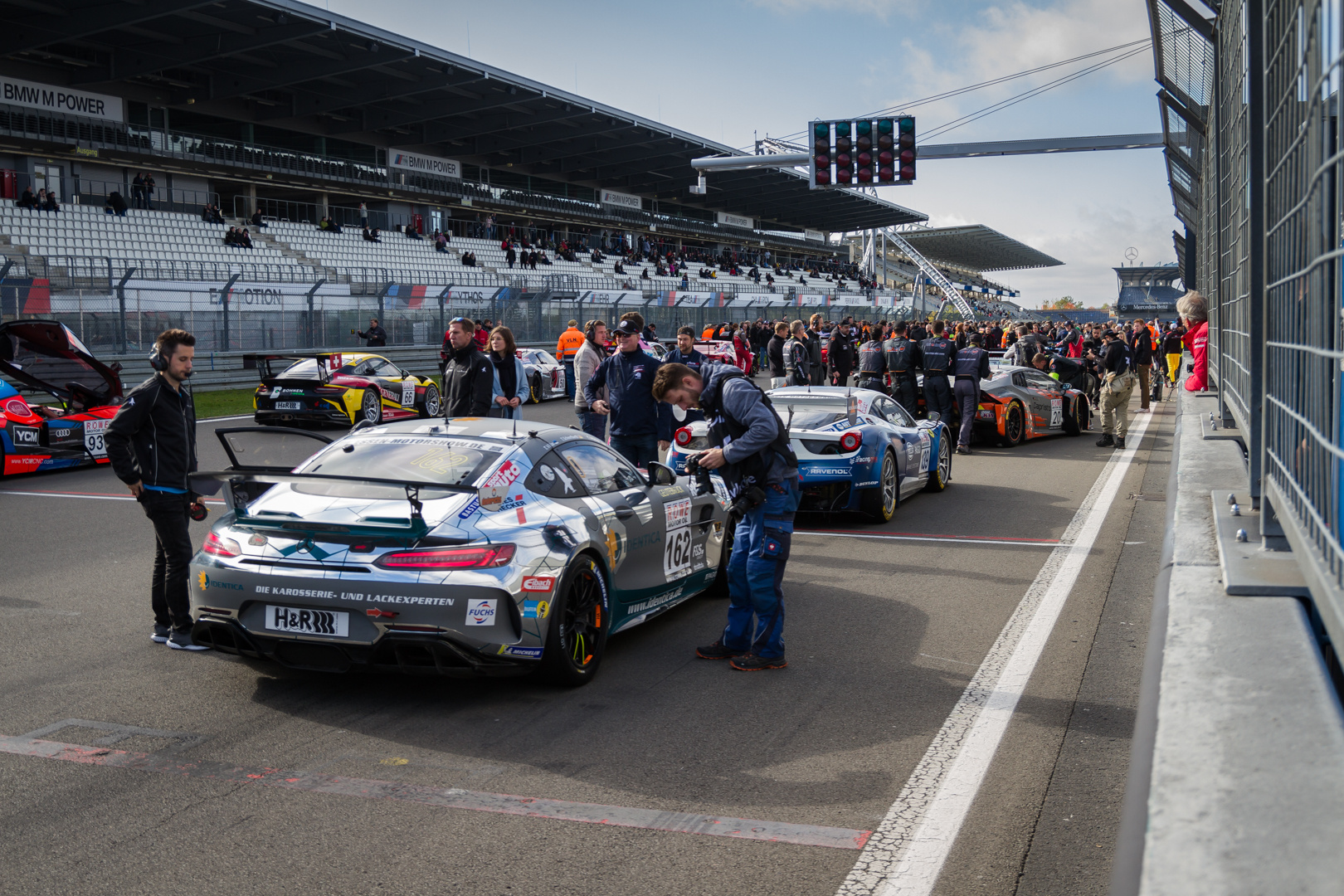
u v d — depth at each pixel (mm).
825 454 9117
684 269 64062
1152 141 18641
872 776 3875
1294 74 2920
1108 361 15008
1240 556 3680
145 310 24734
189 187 39094
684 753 4109
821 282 79500
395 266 43219
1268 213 3629
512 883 3057
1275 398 3486
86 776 3846
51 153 33219
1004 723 4438
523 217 56156
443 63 38594
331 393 17312
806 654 5516
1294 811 1868
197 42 33656
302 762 3998
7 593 6793
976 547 8367
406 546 4441
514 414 9789
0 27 30547
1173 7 8961
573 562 4871
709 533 6605
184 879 3068
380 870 3131
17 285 22625
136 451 5309
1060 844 3303
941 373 14805
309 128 44500
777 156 20562
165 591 5598
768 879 3078
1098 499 10695
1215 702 2373
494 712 4609
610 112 48562
